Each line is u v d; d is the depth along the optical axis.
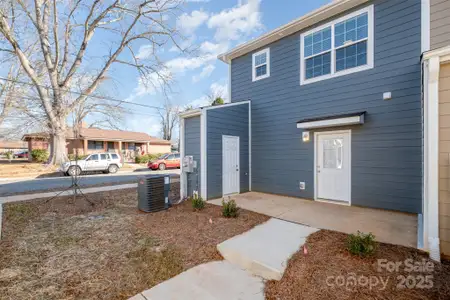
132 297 2.35
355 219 4.44
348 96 5.62
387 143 5.05
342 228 3.93
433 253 2.75
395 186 4.94
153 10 12.57
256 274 2.79
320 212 5.00
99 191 8.11
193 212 5.21
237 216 4.75
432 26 4.54
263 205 5.70
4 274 2.73
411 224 4.08
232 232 3.89
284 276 2.61
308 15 6.08
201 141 6.43
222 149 6.89
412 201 4.73
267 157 7.36
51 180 11.41
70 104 15.65
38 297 2.32
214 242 3.53
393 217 4.53
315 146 6.21
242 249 3.19
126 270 2.85
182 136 7.07
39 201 6.55
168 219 4.74
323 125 5.66
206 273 2.80
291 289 2.40
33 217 5.05
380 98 5.14
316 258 2.88
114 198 6.95
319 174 6.18
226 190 6.96
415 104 4.70
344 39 5.70
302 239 3.50
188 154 6.94
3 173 13.59
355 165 5.52
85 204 6.22
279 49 7.05
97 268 2.89
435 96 2.84
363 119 5.25
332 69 5.89
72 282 2.59
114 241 3.71
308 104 6.36
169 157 18.73
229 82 8.62
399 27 4.91
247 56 8.02
